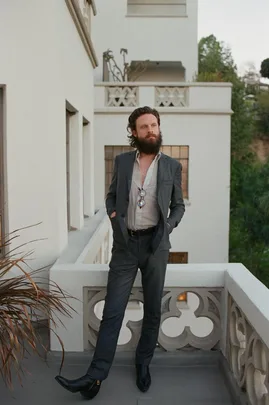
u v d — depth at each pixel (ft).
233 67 72.49
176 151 33.09
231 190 49.08
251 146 66.74
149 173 7.88
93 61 21.84
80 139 17.52
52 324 9.43
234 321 8.52
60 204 12.12
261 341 6.79
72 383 7.59
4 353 6.80
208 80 43.68
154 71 47.91
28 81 11.32
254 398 7.18
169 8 45.73
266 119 68.08
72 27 14.94
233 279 8.41
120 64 42.68
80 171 17.43
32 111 11.39
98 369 7.78
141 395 8.29
